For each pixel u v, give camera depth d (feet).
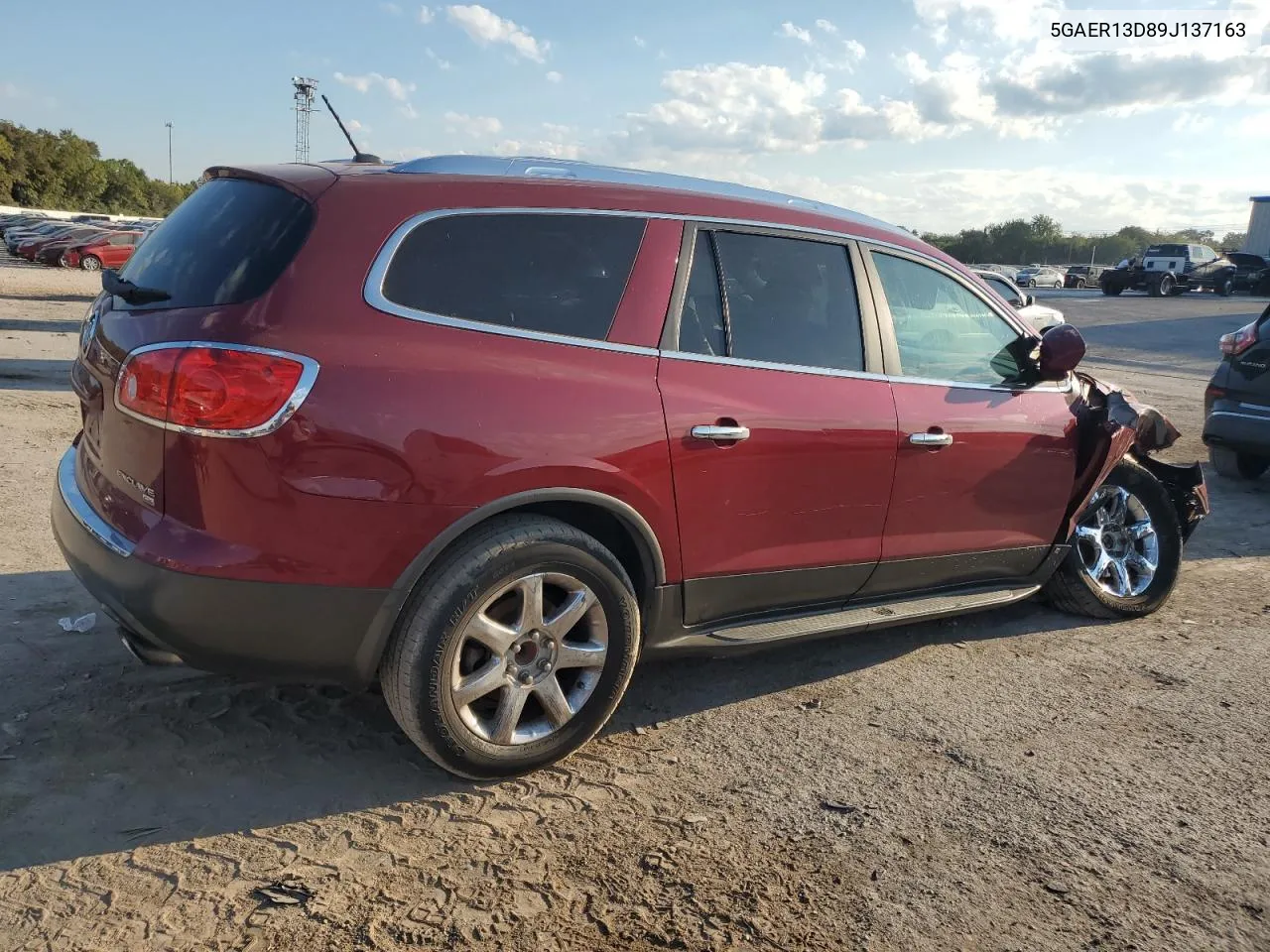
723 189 11.66
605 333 9.93
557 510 9.89
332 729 10.62
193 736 10.26
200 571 8.29
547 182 10.14
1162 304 106.22
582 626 10.13
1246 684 13.11
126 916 7.57
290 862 8.36
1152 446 15.69
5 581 13.99
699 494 10.37
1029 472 13.51
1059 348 13.19
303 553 8.45
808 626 11.70
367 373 8.54
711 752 10.67
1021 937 7.90
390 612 8.84
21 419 25.54
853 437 11.46
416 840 8.77
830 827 9.29
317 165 9.86
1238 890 8.64
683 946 7.60
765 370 10.93
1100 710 12.16
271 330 8.36
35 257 108.37
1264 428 24.03
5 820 8.63
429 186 9.46
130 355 8.63
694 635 11.01
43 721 10.32
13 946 7.18
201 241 9.42
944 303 13.05
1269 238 131.85
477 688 9.29
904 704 12.12
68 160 301.22
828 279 11.84
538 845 8.80
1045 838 9.29
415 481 8.64
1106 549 15.52
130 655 11.92
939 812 9.64
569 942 7.59
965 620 15.31
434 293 9.15
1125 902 8.39
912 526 12.44
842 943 7.72
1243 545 20.40
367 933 7.55
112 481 9.09
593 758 10.42
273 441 8.25
